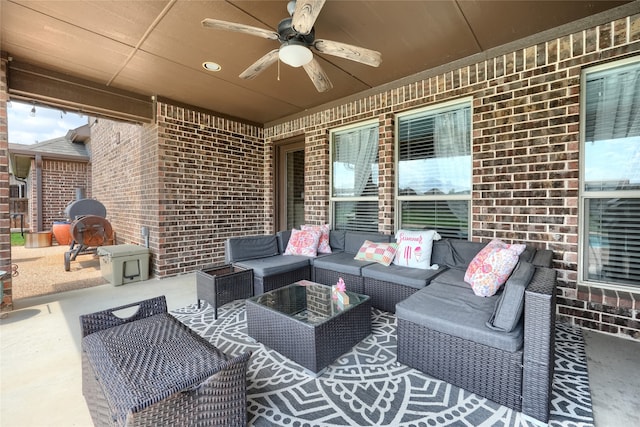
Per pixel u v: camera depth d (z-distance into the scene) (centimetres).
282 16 243
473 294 219
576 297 254
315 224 471
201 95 416
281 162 558
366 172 421
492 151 297
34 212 835
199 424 125
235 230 512
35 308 309
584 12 238
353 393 174
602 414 154
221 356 145
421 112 363
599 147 254
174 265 435
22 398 170
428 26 256
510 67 284
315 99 435
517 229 284
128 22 250
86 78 358
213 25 205
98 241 489
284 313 217
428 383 182
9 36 271
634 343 227
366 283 309
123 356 141
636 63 237
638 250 243
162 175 421
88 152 921
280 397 170
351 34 267
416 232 324
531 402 152
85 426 150
